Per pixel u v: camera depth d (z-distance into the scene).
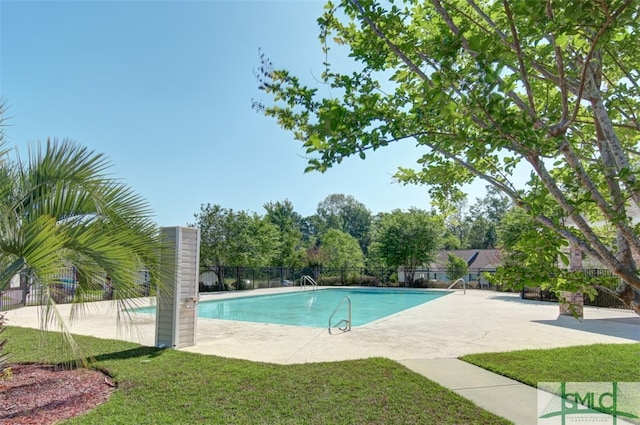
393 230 27.23
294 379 4.99
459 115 1.83
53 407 4.09
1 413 3.91
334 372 5.30
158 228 4.32
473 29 2.81
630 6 1.51
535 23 1.79
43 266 3.18
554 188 1.93
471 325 9.77
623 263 2.13
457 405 4.14
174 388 4.64
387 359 6.00
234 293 20.09
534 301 16.38
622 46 2.58
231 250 22.23
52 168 3.78
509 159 2.95
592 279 2.21
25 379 5.05
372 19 2.60
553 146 1.95
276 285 26.38
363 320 13.28
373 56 2.87
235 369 5.43
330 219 66.44
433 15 3.12
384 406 4.11
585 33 1.83
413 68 2.18
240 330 9.07
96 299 3.96
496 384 4.88
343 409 4.03
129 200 4.07
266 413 3.92
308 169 1.81
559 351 6.62
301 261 31.73
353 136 1.84
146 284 4.29
